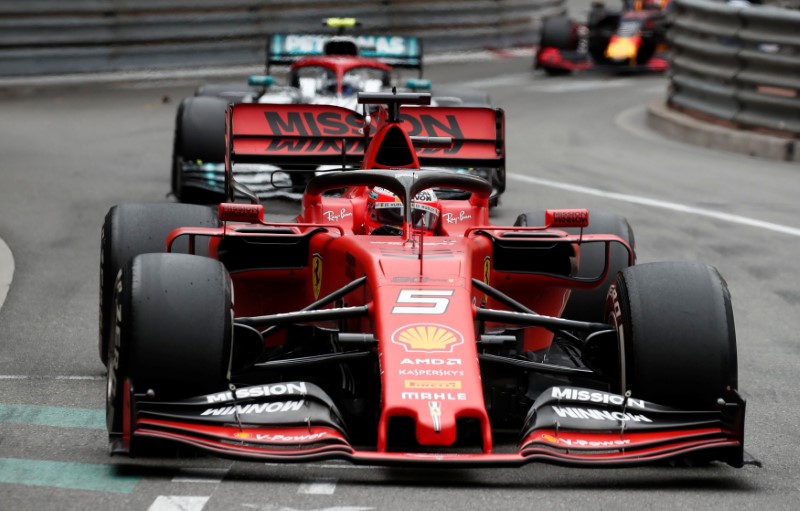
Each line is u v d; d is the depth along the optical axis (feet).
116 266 78.28
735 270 121.08
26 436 67.62
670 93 243.19
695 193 167.02
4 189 159.74
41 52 280.72
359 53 201.16
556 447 59.88
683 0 232.12
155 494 57.88
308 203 80.69
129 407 60.49
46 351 88.38
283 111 91.30
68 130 221.25
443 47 349.20
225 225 70.69
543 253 76.74
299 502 56.95
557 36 321.52
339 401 69.15
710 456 61.98
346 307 71.05
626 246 74.18
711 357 63.98
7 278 112.47
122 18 290.97
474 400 59.06
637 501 58.70
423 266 67.51
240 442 59.16
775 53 202.39
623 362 65.82
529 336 81.25
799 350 93.35
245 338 66.54
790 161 198.70
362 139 92.22
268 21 311.47
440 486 60.03
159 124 231.71
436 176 75.00
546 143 217.77
